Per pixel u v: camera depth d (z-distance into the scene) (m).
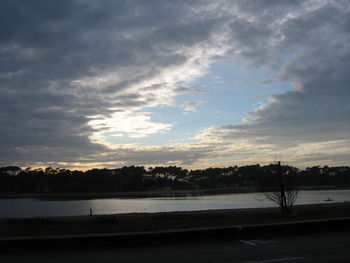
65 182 130.25
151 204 60.97
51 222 11.68
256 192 123.38
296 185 21.38
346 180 111.88
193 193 131.00
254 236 8.90
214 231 8.52
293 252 7.11
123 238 7.77
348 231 10.00
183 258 6.61
